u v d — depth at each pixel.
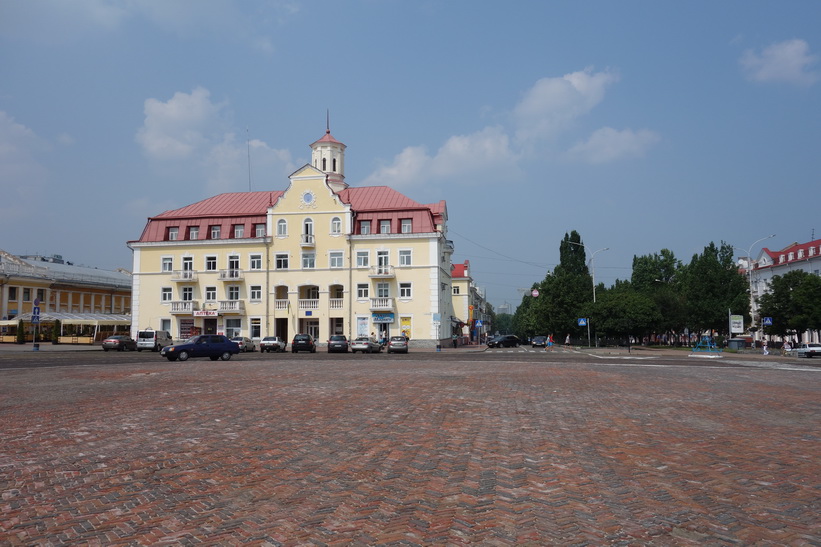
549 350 63.06
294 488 7.09
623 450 9.06
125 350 54.38
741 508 6.33
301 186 65.88
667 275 99.19
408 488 7.08
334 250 64.88
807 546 5.32
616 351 59.84
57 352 49.81
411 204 66.12
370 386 18.55
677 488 7.04
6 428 11.09
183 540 5.46
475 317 134.62
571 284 79.69
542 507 6.35
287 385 18.92
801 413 13.01
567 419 11.95
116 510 6.31
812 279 57.59
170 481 7.41
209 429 10.91
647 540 5.44
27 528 5.77
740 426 11.23
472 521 5.93
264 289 65.44
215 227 67.94
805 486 7.14
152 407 13.80
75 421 11.86
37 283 79.88
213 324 66.56
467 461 8.38
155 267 67.44
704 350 59.72
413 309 63.41
